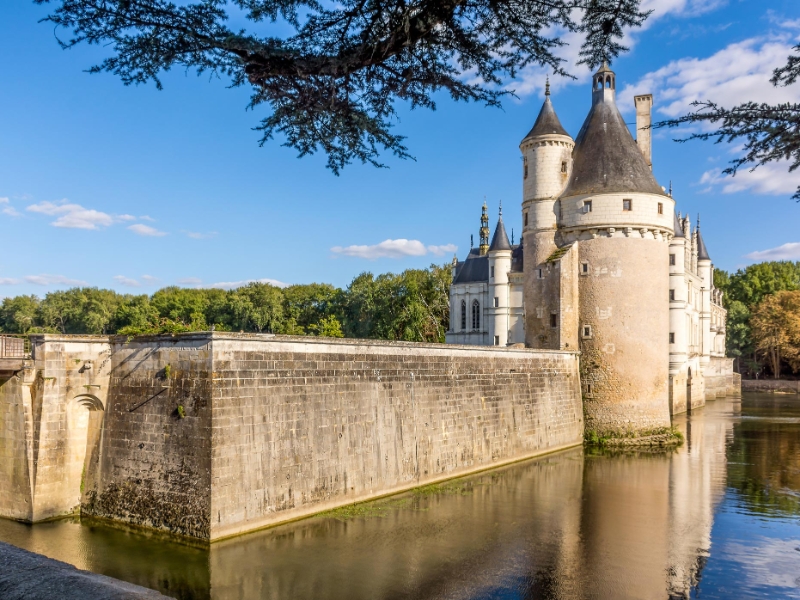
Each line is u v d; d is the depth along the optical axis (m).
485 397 33.38
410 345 28.47
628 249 41.38
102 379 23.27
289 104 9.27
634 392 41.06
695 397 69.31
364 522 22.72
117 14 7.95
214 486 19.75
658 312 41.97
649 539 21.88
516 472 32.34
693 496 27.84
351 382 25.08
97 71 8.52
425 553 19.95
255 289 105.25
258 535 20.61
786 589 17.64
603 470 33.22
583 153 43.78
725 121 10.45
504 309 74.50
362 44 8.62
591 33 9.45
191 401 20.52
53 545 19.72
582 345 42.22
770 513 25.23
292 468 22.31
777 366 109.81
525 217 45.41
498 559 19.64
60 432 22.94
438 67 9.34
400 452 27.31
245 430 20.83
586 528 22.98
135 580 17.22
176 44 8.38
